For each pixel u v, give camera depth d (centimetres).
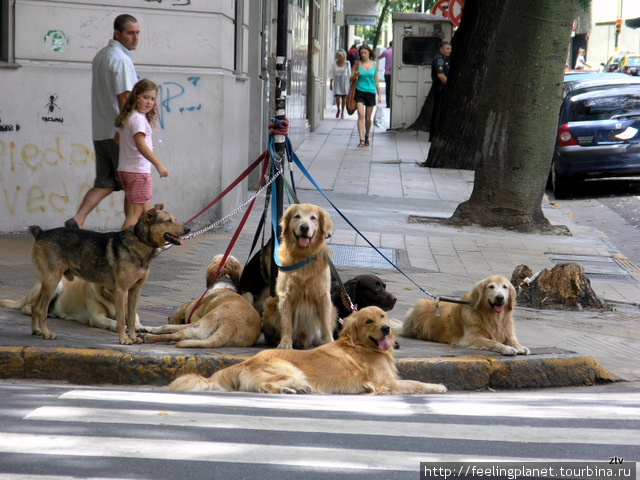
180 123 1309
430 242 1379
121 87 933
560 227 1551
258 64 1752
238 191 1526
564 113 1898
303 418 529
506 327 807
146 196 902
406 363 710
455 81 2183
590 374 755
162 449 446
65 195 1251
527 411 579
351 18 5372
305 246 717
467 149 2206
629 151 1848
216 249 1200
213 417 522
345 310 838
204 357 681
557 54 1506
